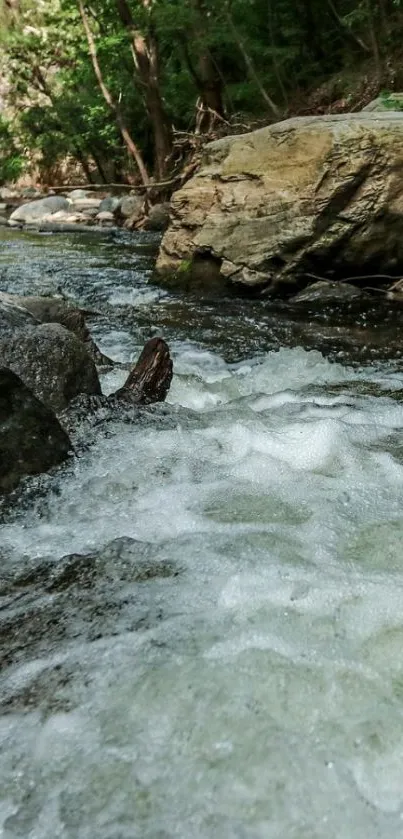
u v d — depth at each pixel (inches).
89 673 80.7
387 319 255.0
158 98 684.1
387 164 281.0
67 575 100.3
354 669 78.5
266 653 81.0
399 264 291.0
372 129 283.6
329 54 651.5
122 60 731.4
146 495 122.1
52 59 884.6
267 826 62.7
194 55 676.7
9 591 97.8
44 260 411.8
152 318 264.5
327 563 98.9
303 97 623.5
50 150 982.4
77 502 120.3
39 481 124.5
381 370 199.6
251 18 625.9
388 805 64.7
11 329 153.6
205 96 638.5
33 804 66.0
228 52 674.2
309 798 64.9
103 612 91.5
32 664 83.4
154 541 107.9
